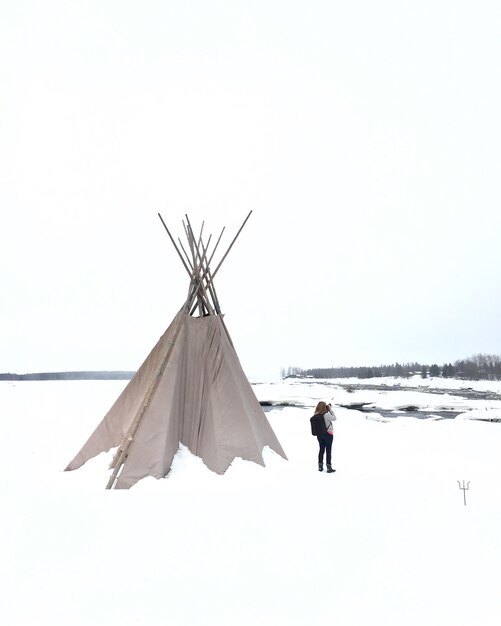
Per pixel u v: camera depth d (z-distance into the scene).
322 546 4.23
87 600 3.21
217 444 7.24
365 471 8.02
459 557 3.97
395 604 3.13
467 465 8.75
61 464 8.64
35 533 4.55
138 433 7.05
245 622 2.90
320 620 2.93
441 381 111.06
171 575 3.61
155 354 8.60
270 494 6.09
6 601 3.19
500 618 2.95
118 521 4.94
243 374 8.98
